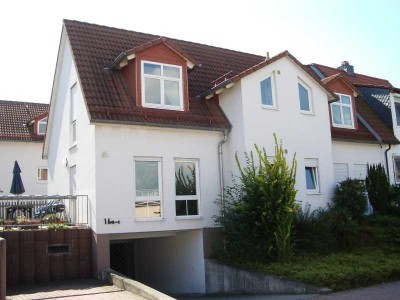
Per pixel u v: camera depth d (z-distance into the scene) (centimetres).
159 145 1484
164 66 1552
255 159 1572
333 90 2055
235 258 1388
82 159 1494
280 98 1689
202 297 1342
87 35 1702
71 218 1499
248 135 1575
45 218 1488
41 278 1280
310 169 1773
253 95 1617
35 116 2941
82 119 1516
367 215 1820
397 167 2239
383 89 2322
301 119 1741
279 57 1688
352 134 2053
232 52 2141
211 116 1614
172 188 1490
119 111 1419
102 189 1362
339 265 1258
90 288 1156
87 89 1443
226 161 1620
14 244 1259
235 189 1495
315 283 1114
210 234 1526
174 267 1648
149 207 1442
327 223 1488
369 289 1115
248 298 1160
